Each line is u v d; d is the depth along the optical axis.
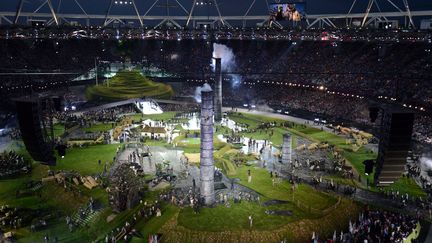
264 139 85.56
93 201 54.47
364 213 49.78
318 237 45.06
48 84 117.50
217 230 44.84
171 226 46.53
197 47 149.75
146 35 127.19
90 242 46.31
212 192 51.41
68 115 103.19
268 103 120.00
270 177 62.09
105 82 126.69
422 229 45.38
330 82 112.31
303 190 56.66
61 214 53.41
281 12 105.94
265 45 146.50
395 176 32.47
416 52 106.94
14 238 47.00
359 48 122.25
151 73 136.12
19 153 74.19
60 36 120.12
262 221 47.03
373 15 129.25
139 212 49.91
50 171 63.69
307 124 98.81
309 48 135.12
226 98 129.25
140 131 86.75
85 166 67.31
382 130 32.72
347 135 86.81
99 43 143.00
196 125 96.50
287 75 126.25
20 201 56.31
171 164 68.50
